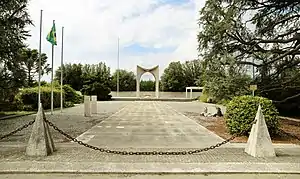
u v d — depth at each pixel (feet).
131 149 32.40
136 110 95.35
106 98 180.55
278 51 56.34
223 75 57.62
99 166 25.18
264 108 39.78
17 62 62.95
